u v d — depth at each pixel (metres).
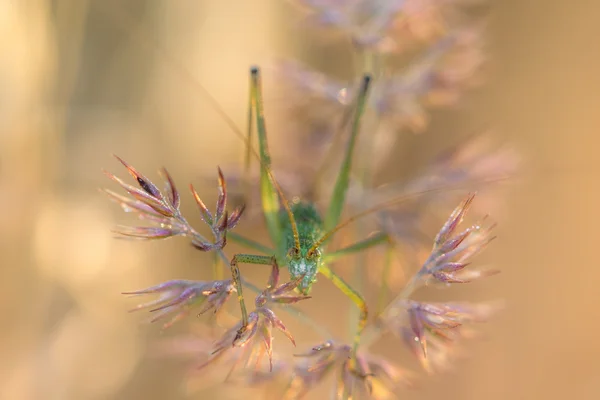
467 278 0.24
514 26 0.31
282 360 0.25
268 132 0.28
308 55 0.31
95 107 0.30
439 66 0.27
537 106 0.31
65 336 0.28
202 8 0.31
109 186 0.29
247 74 0.31
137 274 0.29
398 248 0.27
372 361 0.25
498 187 0.27
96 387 0.28
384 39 0.26
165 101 0.31
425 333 0.24
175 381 0.29
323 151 0.28
